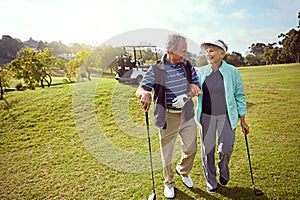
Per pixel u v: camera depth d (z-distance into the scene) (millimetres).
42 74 9602
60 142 4117
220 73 2184
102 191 2555
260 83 7406
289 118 4758
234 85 2232
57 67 9688
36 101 6062
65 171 3072
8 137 4559
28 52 9852
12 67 9547
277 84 7203
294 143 3619
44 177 2973
